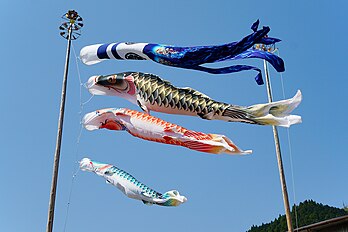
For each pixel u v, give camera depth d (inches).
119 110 360.8
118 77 349.4
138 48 318.3
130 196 370.6
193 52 289.3
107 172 384.8
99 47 349.7
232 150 324.8
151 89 331.6
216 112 311.7
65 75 455.5
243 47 278.1
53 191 403.5
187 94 320.8
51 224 390.9
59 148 422.0
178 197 353.7
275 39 298.5
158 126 335.9
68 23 476.1
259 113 300.5
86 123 382.0
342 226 620.4
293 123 295.4
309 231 641.6
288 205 558.6
